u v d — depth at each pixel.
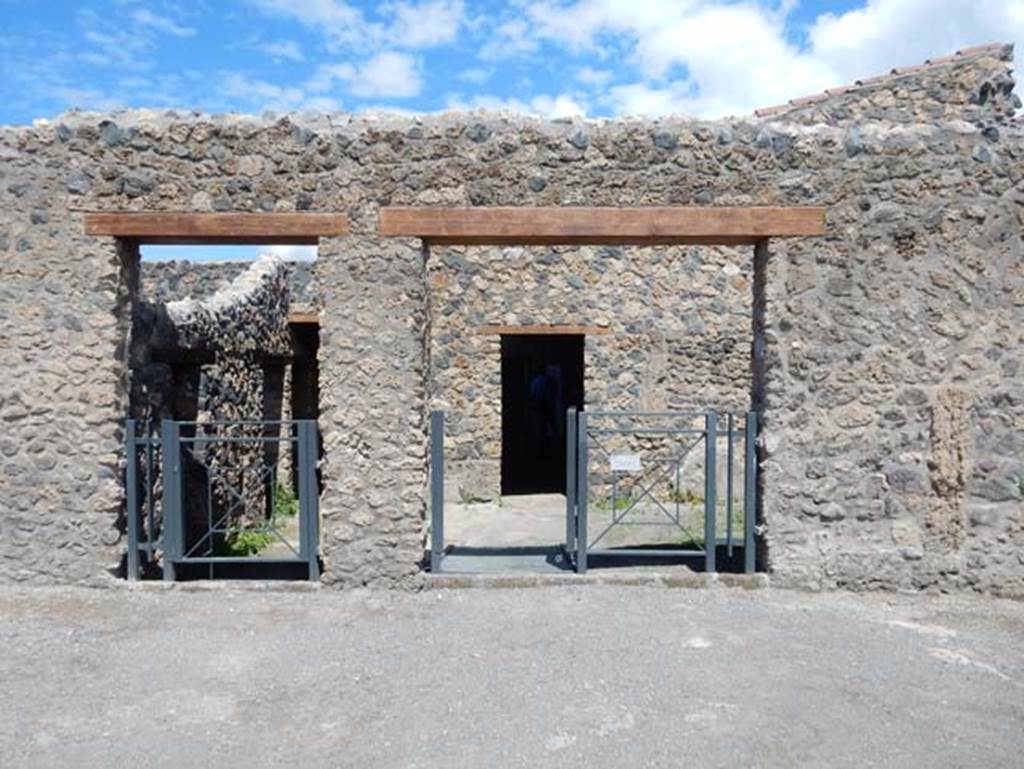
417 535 5.78
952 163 5.70
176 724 3.87
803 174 5.71
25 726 3.83
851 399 5.76
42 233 5.71
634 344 11.09
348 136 5.71
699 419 11.08
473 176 5.73
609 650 4.67
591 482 11.07
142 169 5.69
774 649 4.70
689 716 3.87
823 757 3.53
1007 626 5.19
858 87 9.97
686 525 8.98
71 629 5.09
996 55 9.80
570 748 3.59
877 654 4.66
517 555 6.71
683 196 5.72
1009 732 3.77
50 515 5.79
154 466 6.81
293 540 8.84
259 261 10.95
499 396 11.21
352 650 4.74
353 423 5.77
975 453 5.75
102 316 5.73
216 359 8.55
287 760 3.54
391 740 3.70
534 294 11.09
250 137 5.70
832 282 5.74
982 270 5.72
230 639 4.93
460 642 4.84
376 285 5.75
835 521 5.79
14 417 5.76
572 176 5.73
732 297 11.08
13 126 5.70
